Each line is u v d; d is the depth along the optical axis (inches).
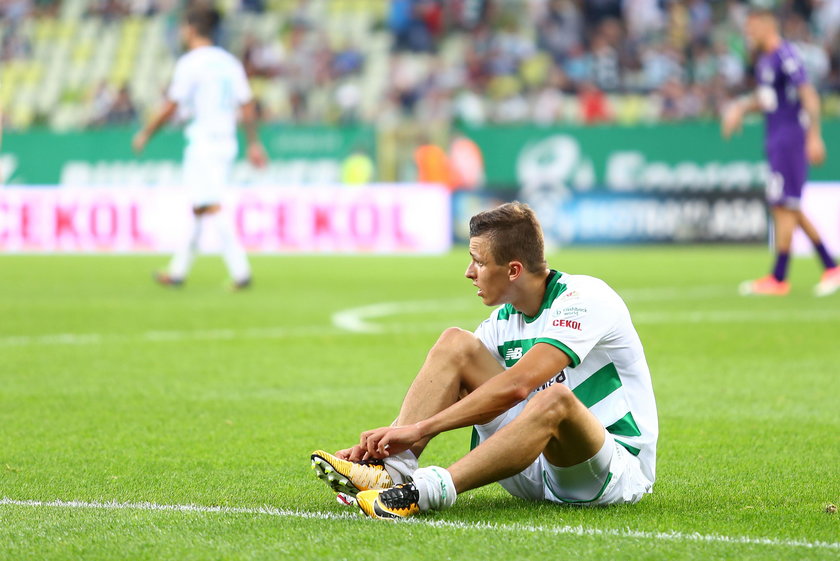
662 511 532.1
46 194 2847.0
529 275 536.7
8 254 2755.9
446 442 737.6
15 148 2928.2
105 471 637.9
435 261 2474.2
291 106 3289.9
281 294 1745.8
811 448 713.0
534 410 498.9
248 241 2792.8
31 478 617.6
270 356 1118.4
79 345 1184.2
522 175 2770.7
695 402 882.1
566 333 520.7
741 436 753.0
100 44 3727.9
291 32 3575.3
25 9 3843.5
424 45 3496.6
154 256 2672.2
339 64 3427.7
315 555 445.7
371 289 1825.8
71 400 879.1
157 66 3612.2
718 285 1860.2
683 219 2706.7
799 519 515.5
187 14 1699.1
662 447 717.3
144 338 1240.8
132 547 459.2
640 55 3262.8
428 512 519.5
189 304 1592.0
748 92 3048.7
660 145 2709.2
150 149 2861.7
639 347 545.0
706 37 3289.9
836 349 1162.0
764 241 2677.2
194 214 1772.9
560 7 3371.1
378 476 515.2
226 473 634.2
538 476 541.3
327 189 2758.4
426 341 1226.6
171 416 818.2
